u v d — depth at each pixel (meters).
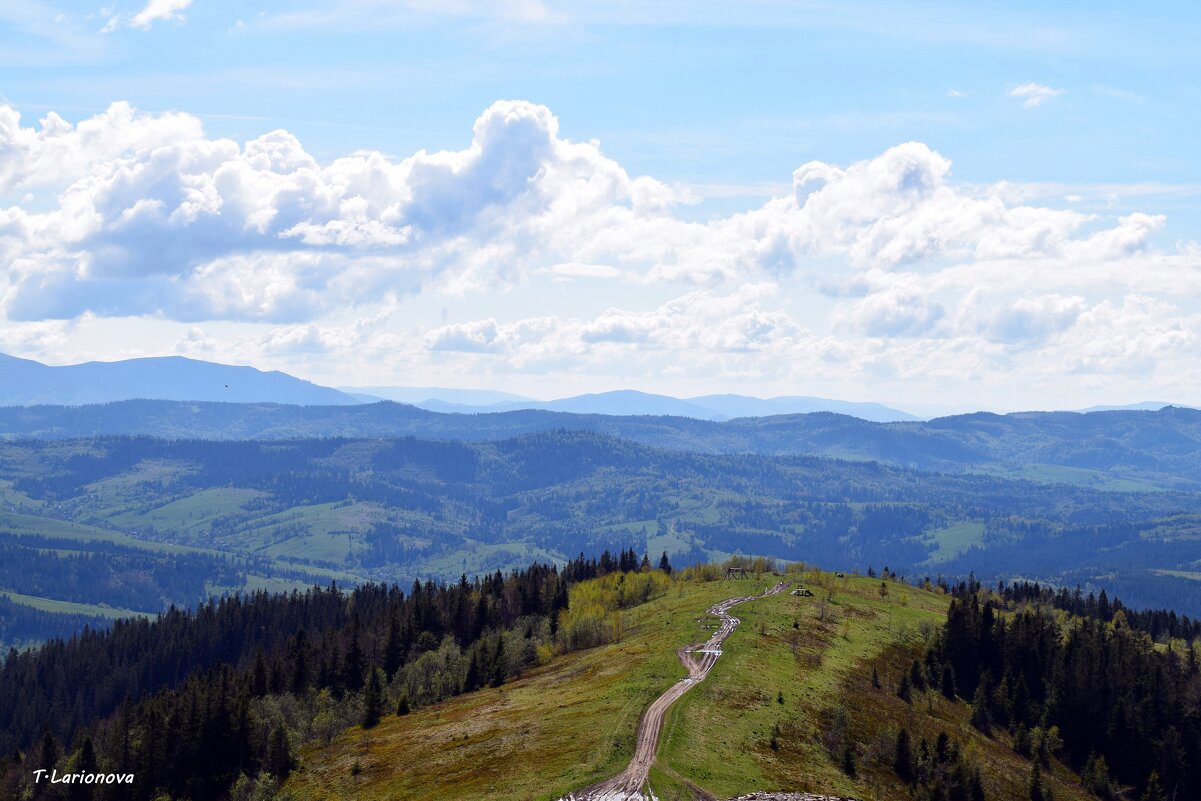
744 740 138.12
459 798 122.88
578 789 116.50
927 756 154.25
